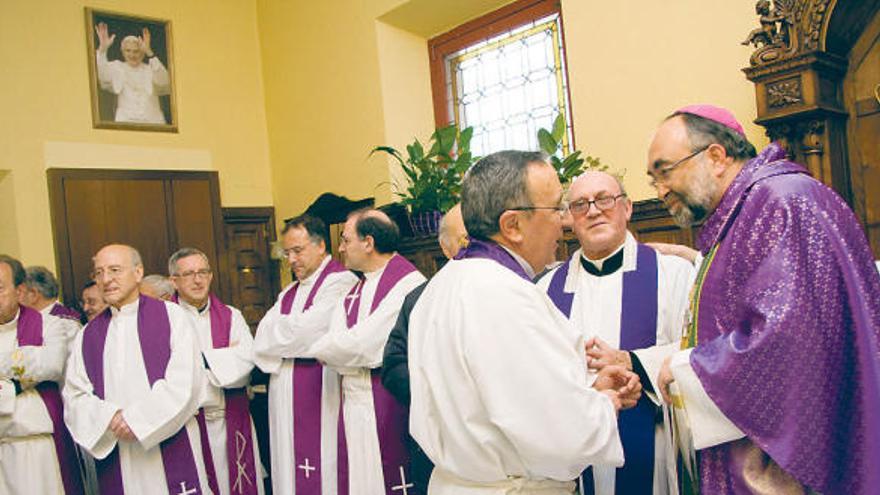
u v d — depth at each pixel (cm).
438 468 158
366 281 337
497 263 151
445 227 285
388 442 311
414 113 586
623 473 200
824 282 143
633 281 222
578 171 402
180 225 632
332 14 617
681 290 217
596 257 234
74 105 596
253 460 387
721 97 368
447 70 591
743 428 147
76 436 306
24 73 576
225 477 374
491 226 159
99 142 605
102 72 610
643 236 376
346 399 329
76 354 328
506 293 141
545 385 134
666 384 162
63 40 595
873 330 140
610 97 421
